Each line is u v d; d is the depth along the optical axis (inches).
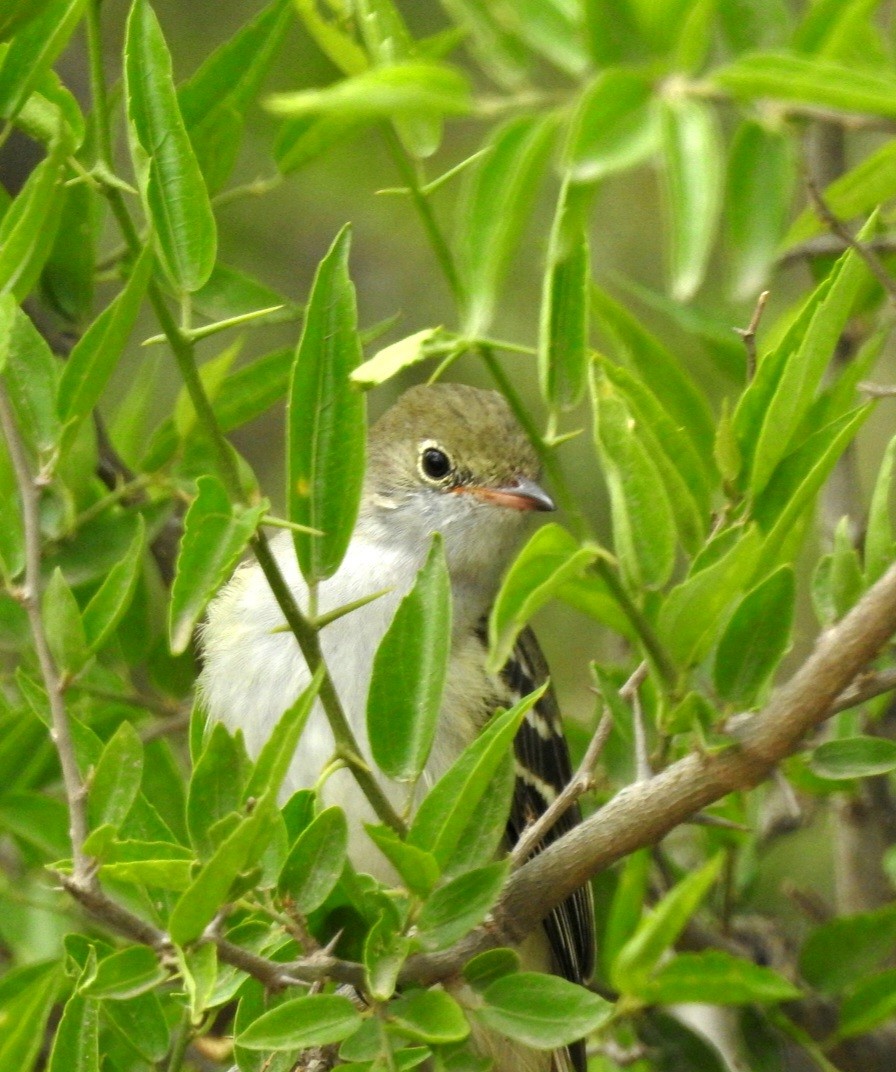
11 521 250.4
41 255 222.4
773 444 245.6
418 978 225.6
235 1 570.3
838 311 237.8
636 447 226.5
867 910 384.5
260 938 219.8
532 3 189.9
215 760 207.3
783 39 230.8
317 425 216.5
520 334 550.9
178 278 220.4
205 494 211.9
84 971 235.3
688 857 408.5
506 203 193.6
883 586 217.5
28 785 356.5
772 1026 352.2
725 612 233.0
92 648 230.1
